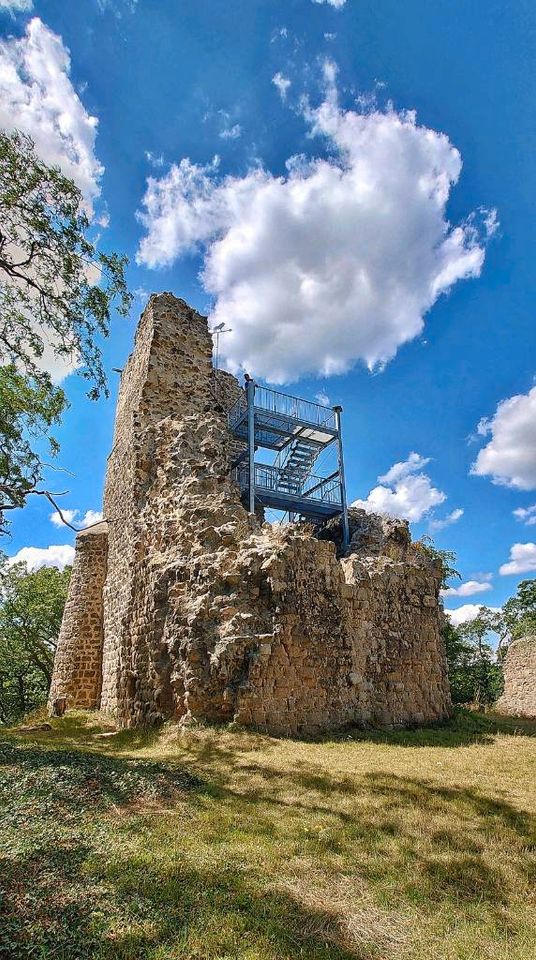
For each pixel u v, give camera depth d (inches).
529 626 1546.5
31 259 437.4
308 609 390.3
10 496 546.9
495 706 949.2
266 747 301.6
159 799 208.8
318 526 770.8
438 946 121.6
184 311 647.8
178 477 479.8
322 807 205.2
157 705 383.6
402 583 484.1
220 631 363.6
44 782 219.6
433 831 183.5
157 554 449.4
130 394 663.8
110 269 458.6
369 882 148.6
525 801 220.4
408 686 448.1
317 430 734.5
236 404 740.7
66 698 613.0
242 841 171.3
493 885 148.9
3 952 110.2
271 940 120.3
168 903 132.5
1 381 560.1
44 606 1189.7
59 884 138.4
